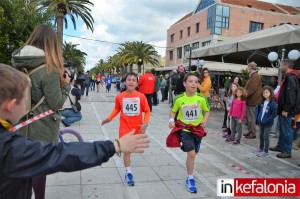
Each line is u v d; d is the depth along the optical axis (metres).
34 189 2.86
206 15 39.81
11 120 1.32
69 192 3.72
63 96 2.83
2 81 1.25
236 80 7.82
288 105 5.58
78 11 23.38
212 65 21.27
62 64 2.74
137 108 4.01
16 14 10.84
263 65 15.26
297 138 7.07
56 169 1.20
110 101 15.44
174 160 5.24
